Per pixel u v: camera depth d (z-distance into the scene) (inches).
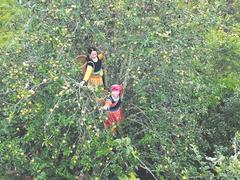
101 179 209.6
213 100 283.4
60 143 211.9
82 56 242.1
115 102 226.7
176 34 231.8
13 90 219.3
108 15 229.9
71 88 210.4
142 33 222.4
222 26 283.7
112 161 206.4
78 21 226.1
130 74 234.2
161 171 212.4
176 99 236.5
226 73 307.9
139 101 235.3
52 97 221.8
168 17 233.3
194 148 193.6
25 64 215.6
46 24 227.5
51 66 215.5
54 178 225.6
